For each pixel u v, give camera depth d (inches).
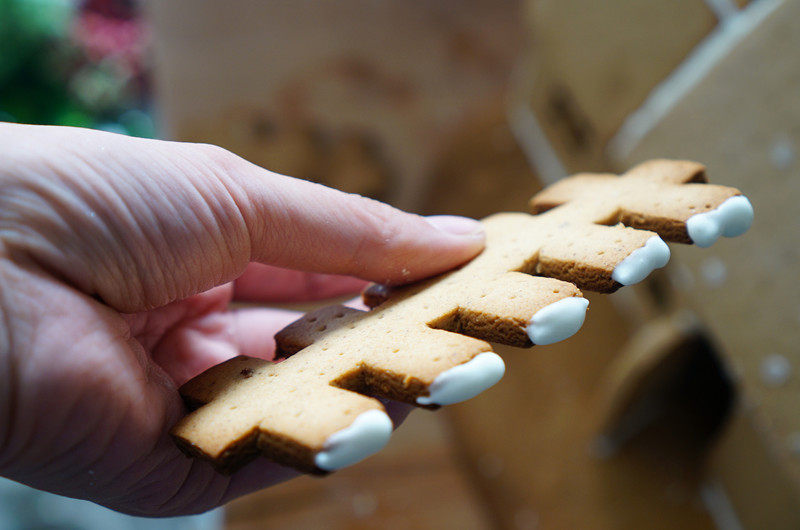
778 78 12.4
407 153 21.8
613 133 15.5
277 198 10.4
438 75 21.1
